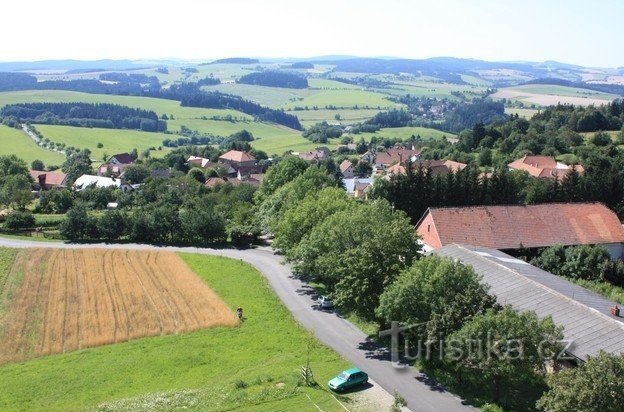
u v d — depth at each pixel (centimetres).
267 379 5009
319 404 4538
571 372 3759
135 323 6681
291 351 5766
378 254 5784
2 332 6406
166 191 15200
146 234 11044
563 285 6053
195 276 8519
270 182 11781
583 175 11712
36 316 6912
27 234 11800
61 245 10825
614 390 3519
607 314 5078
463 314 4712
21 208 14925
